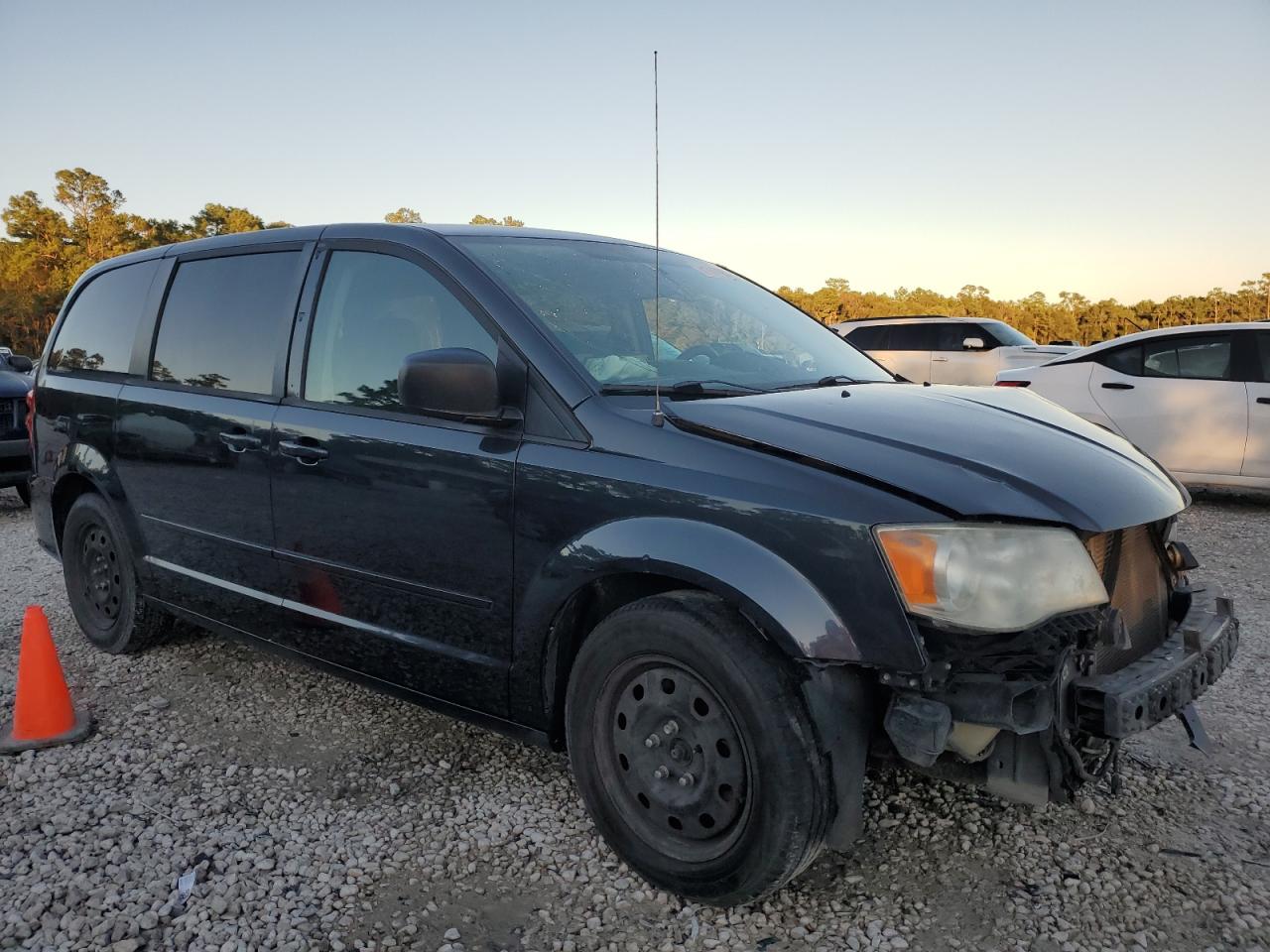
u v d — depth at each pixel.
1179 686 2.32
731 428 2.49
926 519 2.17
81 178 104.19
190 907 2.50
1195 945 2.33
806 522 2.23
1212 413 8.34
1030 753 2.22
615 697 2.57
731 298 3.72
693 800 2.41
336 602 3.24
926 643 2.14
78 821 2.93
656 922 2.44
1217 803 3.02
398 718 3.71
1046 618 2.16
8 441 8.17
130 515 4.10
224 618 3.74
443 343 2.99
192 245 4.09
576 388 2.68
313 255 3.48
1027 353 14.27
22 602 5.44
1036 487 2.30
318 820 2.94
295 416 3.32
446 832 2.87
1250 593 5.53
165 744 3.49
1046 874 2.63
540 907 2.50
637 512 2.46
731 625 2.29
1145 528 2.66
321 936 2.38
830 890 2.56
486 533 2.76
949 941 2.35
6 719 3.70
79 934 2.38
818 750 2.23
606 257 3.51
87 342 4.52
